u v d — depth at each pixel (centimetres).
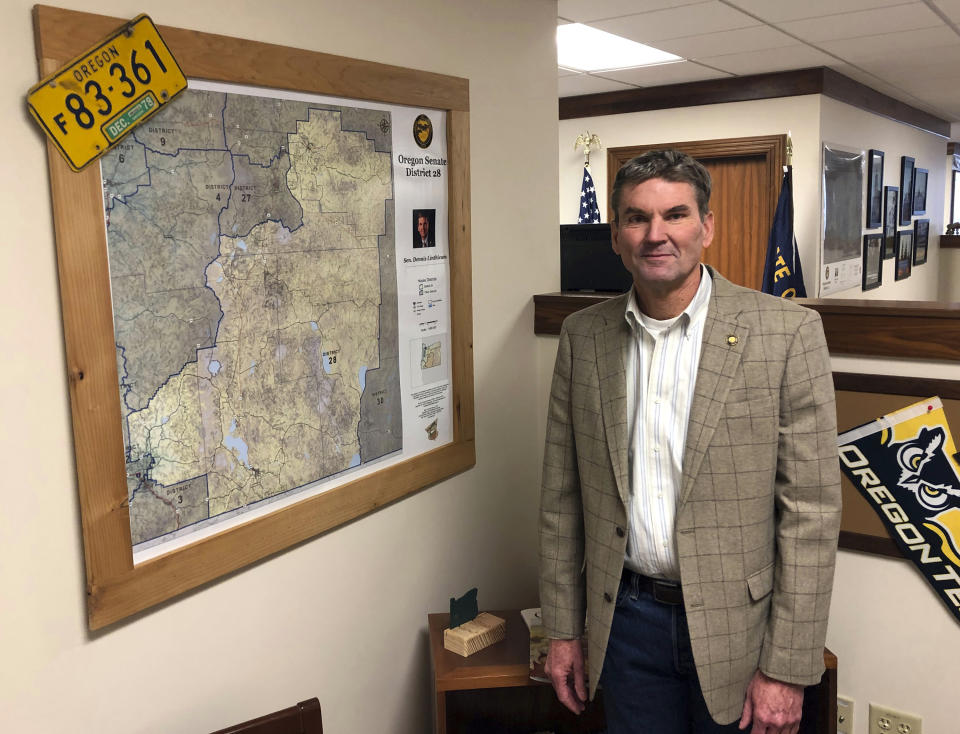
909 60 478
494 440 239
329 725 191
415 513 212
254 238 160
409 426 205
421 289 204
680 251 137
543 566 170
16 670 130
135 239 140
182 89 143
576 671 169
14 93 123
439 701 183
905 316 184
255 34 157
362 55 182
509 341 241
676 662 150
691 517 142
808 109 498
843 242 564
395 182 193
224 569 159
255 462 165
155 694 151
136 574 143
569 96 581
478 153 223
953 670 191
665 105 545
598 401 153
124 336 139
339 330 182
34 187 127
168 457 148
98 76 131
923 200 801
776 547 149
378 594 202
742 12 352
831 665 169
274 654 175
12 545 128
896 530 192
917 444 186
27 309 127
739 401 139
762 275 536
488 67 224
